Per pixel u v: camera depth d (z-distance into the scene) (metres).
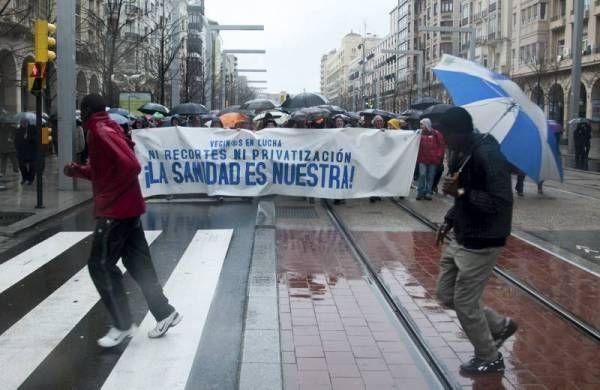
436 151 14.45
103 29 37.53
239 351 5.23
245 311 6.26
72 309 6.38
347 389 4.50
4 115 22.05
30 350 5.29
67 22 15.15
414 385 4.58
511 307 6.49
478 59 70.25
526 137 4.51
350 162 13.46
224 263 8.24
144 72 42.75
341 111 26.19
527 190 17.09
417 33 104.38
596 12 48.56
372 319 6.01
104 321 6.02
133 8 44.47
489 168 4.50
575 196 15.73
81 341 5.49
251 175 13.65
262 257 8.43
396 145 13.59
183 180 13.74
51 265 8.20
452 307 5.04
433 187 15.68
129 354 5.18
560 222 11.80
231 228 10.70
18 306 6.48
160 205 13.27
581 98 51.47
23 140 16.77
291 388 4.52
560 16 54.94
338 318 6.04
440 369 4.85
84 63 36.41
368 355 5.13
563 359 5.14
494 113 4.61
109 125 5.24
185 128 13.68
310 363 4.96
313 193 13.56
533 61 55.53
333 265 8.12
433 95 82.88
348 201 14.32
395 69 115.94
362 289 7.03
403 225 11.20
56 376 4.77
